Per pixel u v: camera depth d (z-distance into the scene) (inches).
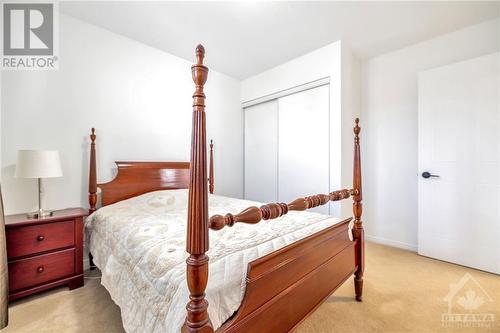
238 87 147.3
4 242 57.7
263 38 101.4
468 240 88.5
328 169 108.3
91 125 90.5
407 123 110.0
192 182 29.9
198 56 31.1
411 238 108.8
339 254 59.3
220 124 137.3
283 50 111.7
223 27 93.1
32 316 61.1
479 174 86.1
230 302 33.9
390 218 115.0
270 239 49.4
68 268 73.8
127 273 49.1
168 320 33.0
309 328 56.2
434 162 96.2
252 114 144.6
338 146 104.2
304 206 50.9
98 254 70.9
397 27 94.2
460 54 96.3
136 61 102.2
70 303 66.9
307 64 115.0
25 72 78.1
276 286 39.6
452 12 85.0
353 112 115.9
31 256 67.5
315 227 58.3
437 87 95.2
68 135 85.5
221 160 137.7
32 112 78.8
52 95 82.4
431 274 83.4
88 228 80.4
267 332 37.3
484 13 85.7
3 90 74.5
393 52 113.9
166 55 111.7
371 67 121.0
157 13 84.4
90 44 90.3
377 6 81.4
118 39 97.1
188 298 32.1
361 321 58.7
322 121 110.7
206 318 29.4
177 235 51.8
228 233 52.1
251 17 87.3
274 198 132.4
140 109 103.3
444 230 94.0
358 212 69.3
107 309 64.2
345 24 92.0
